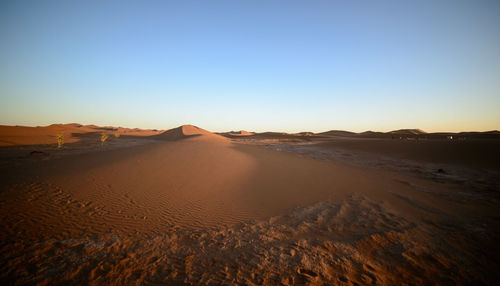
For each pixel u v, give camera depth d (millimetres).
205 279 3877
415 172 16234
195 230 5973
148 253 4680
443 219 7031
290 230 6109
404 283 3979
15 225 5547
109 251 4672
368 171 16469
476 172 16219
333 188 10938
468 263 4598
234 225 6402
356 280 4000
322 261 4551
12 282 3531
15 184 8805
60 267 4008
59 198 7625
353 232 6004
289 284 3824
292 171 14984
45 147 31062
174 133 72812
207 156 19219
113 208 7148
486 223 6695
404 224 6582
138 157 16484
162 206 7617
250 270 4184
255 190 10195
